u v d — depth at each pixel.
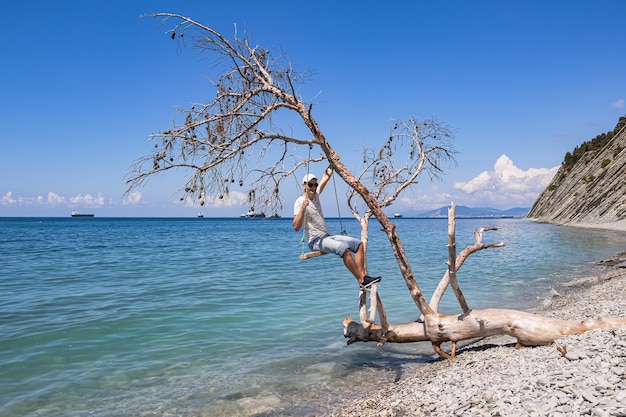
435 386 6.86
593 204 78.38
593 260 27.94
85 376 8.64
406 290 17.84
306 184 7.77
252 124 7.70
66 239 54.34
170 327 12.20
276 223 172.12
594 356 6.36
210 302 15.56
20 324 12.34
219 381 8.44
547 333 8.06
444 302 15.35
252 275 22.69
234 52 7.90
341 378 8.59
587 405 4.84
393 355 9.98
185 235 68.00
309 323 12.73
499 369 6.98
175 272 23.69
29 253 34.44
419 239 56.44
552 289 17.64
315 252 7.92
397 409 6.28
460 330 8.77
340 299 16.17
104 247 41.44
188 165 7.36
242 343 10.82
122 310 14.16
